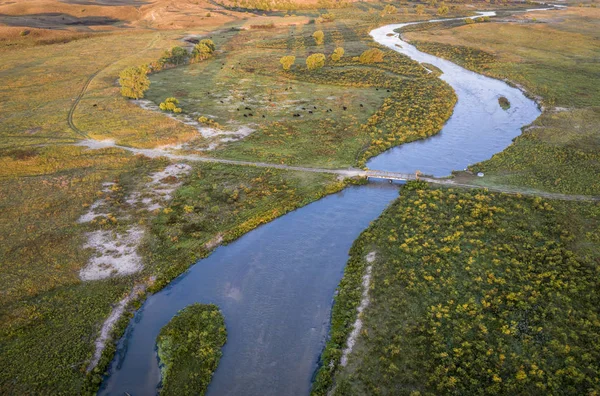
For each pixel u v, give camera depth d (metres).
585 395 34.19
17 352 39.12
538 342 39.03
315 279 49.19
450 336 40.34
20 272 48.38
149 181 67.94
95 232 55.62
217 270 50.47
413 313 43.00
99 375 37.69
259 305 45.56
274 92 110.88
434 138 84.12
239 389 36.91
